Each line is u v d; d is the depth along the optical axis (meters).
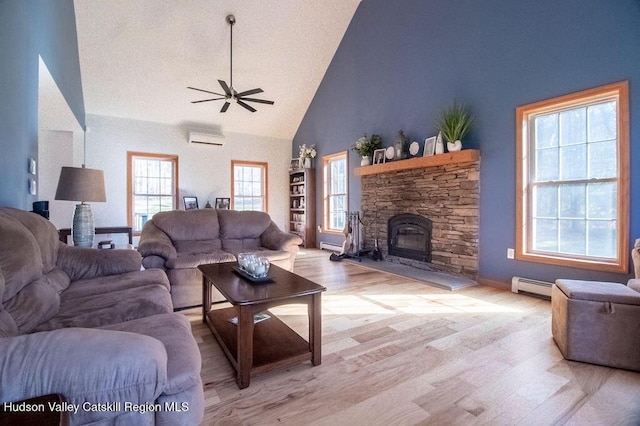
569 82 3.05
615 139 2.85
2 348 0.80
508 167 3.55
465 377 1.81
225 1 4.82
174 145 6.50
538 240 3.40
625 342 1.87
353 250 5.57
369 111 5.54
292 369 1.90
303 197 7.14
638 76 2.65
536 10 3.28
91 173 2.99
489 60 3.71
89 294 1.91
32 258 1.52
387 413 1.50
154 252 2.99
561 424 1.42
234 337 2.13
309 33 5.74
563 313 2.05
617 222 2.81
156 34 4.94
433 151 4.23
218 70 5.73
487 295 3.37
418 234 4.61
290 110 7.12
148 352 0.91
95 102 5.61
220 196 6.99
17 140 2.13
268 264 2.34
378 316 2.77
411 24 4.71
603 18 2.83
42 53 2.66
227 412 1.51
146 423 0.90
